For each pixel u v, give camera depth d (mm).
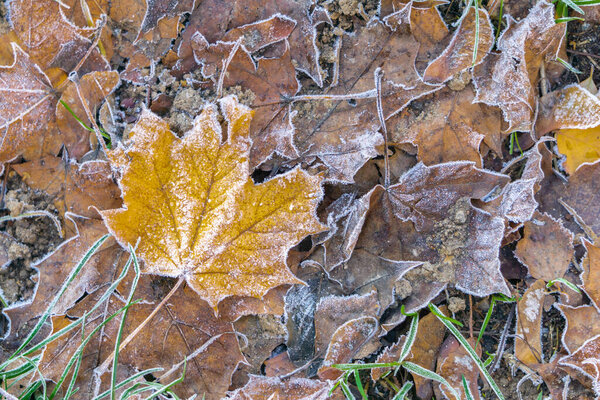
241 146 729
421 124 764
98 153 768
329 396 758
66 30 756
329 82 769
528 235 765
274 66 759
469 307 772
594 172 765
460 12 777
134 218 730
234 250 737
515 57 757
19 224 767
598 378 749
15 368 743
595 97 756
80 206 758
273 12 763
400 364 755
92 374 751
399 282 758
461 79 763
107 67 769
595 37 778
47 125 758
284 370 757
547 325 771
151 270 739
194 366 752
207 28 765
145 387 741
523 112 760
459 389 757
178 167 729
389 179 763
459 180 755
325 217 761
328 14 769
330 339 757
